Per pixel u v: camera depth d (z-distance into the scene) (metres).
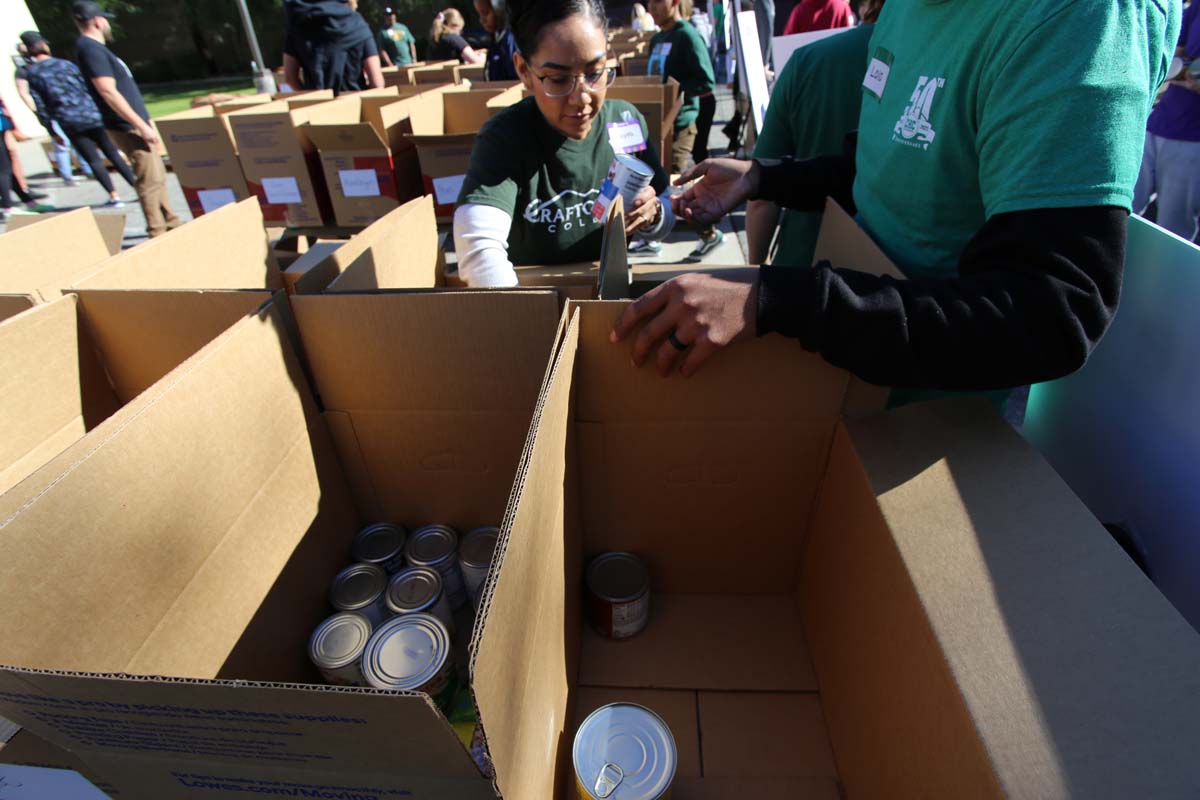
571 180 1.69
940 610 0.65
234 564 0.91
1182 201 2.84
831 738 0.99
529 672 0.66
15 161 6.41
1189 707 0.54
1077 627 0.61
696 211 1.45
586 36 1.38
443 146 3.44
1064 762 0.52
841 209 1.16
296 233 3.58
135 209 6.20
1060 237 0.67
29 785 0.70
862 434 0.89
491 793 0.53
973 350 0.69
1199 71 2.63
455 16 8.87
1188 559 0.83
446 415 1.09
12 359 0.98
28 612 0.62
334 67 5.02
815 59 1.80
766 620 1.19
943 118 0.87
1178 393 0.86
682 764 0.98
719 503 1.09
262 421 0.95
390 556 1.17
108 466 0.70
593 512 1.13
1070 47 0.67
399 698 0.42
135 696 0.47
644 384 0.94
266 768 0.55
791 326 0.76
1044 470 0.78
